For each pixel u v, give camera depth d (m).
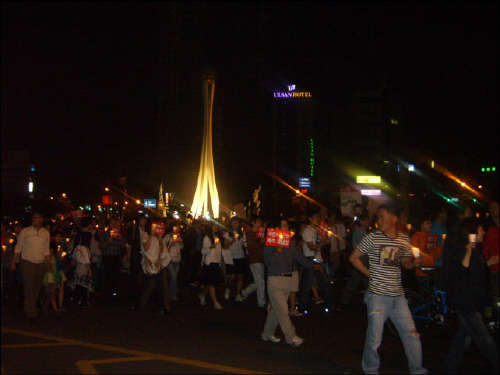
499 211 9.35
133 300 13.23
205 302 14.88
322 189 121.06
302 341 9.05
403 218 12.53
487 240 9.02
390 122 121.81
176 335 10.06
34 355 8.30
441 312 10.08
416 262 7.48
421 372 7.09
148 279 12.87
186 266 25.22
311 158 125.62
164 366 7.67
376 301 7.11
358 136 119.62
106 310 13.21
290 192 78.25
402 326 7.16
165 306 12.61
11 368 7.51
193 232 19.58
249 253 13.38
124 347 8.94
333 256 17.20
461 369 7.95
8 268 13.71
